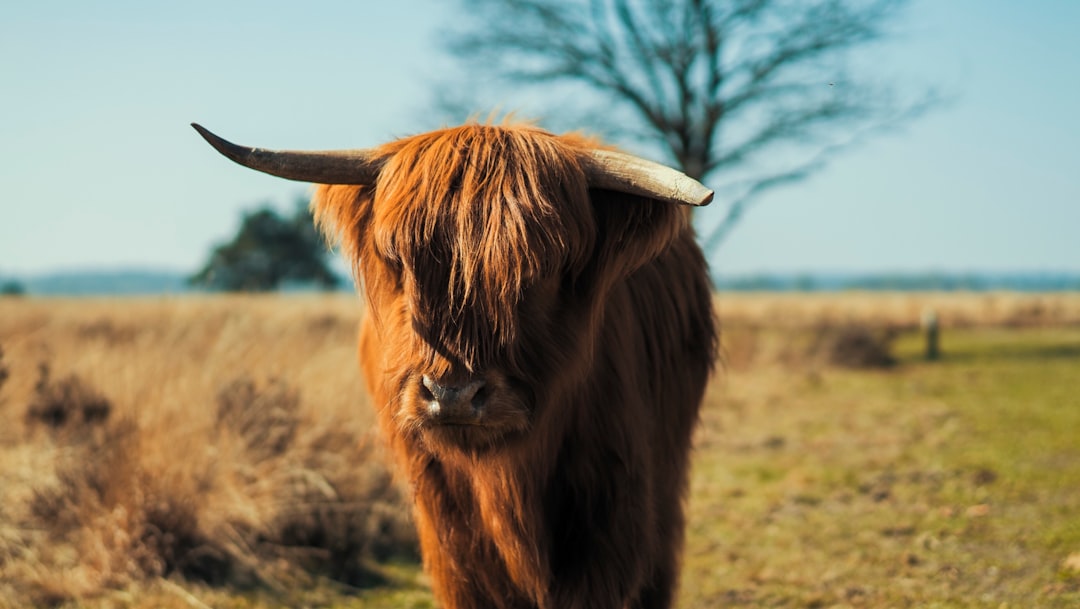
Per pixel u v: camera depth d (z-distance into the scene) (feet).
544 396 9.40
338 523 19.01
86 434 19.86
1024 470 25.38
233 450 18.88
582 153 10.20
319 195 11.10
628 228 9.95
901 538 19.53
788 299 160.15
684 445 13.56
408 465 11.23
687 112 68.18
